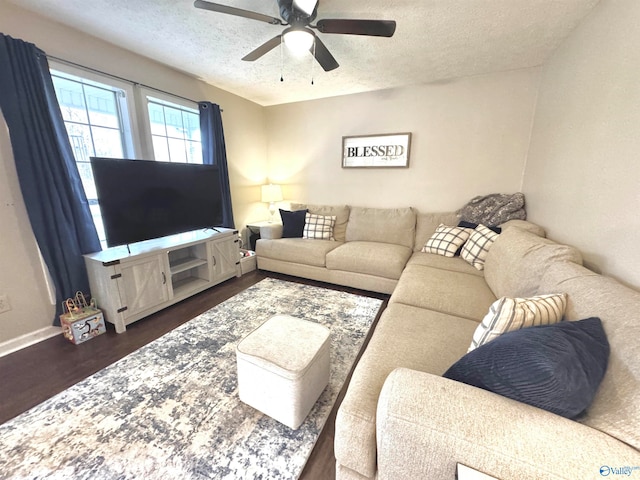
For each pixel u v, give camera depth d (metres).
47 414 1.37
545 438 0.63
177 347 1.94
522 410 0.70
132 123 2.54
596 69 1.62
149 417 1.36
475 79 2.95
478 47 2.30
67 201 2.07
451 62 2.61
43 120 1.92
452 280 2.04
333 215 3.71
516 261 1.62
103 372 1.68
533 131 2.71
